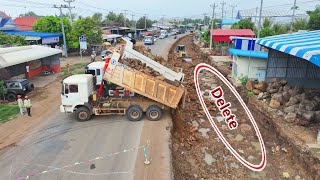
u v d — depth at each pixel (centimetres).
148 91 1712
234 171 1366
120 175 1159
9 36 3884
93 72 2181
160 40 8706
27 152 1371
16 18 6806
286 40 1925
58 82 2853
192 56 5275
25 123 1744
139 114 1745
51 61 3328
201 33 8206
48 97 2309
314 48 1426
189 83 2886
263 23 5719
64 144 1452
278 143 1547
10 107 2042
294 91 1891
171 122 1731
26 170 1209
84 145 1435
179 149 1517
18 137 1541
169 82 1739
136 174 1162
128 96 1819
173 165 1272
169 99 1730
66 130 1631
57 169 1214
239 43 3025
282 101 1880
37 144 1455
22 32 4741
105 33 7194
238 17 8206
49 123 1744
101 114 1767
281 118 1697
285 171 1319
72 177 1152
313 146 1323
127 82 1709
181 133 1717
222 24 7162
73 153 1354
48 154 1348
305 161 1270
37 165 1249
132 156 1313
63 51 4784
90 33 4819
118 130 1616
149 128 1638
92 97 1791
